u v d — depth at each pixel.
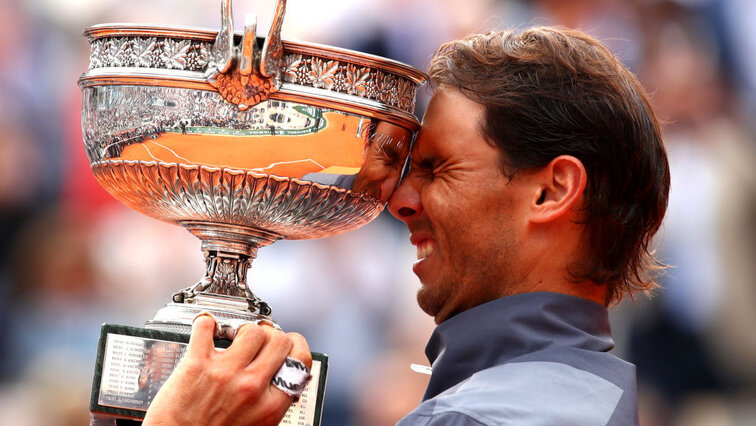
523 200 5.38
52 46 19.77
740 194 17.16
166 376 5.26
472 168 5.41
